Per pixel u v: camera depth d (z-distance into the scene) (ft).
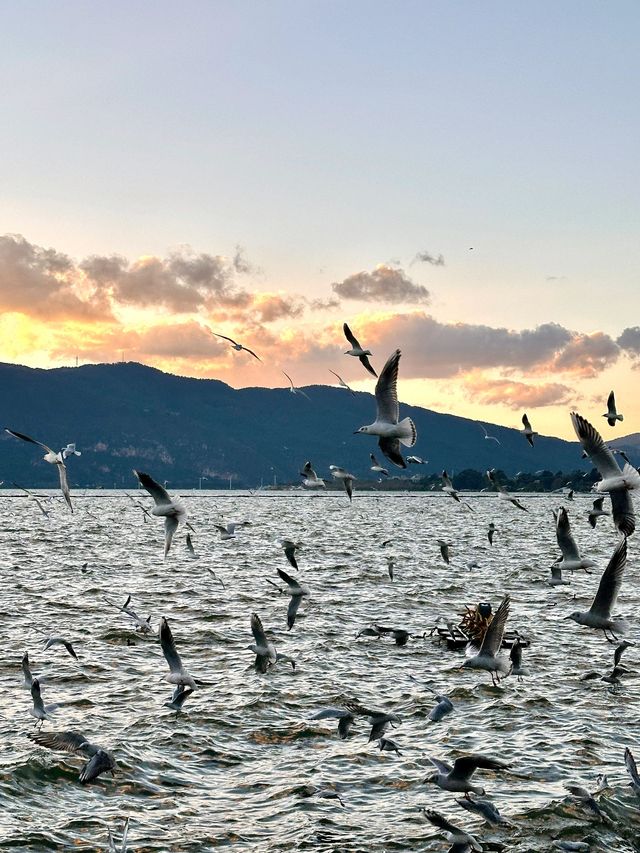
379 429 69.46
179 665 76.64
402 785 78.43
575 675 112.78
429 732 92.17
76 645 126.93
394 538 338.75
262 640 84.94
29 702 99.25
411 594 180.96
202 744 87.04
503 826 70.13
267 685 106.63
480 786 78.02
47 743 68.44
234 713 96.07
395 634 128.26
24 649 123.65
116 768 79.71
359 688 106.52
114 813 71.72
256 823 70.64
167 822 70.54
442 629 133.69
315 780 78.84
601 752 86.17
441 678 111.34
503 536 357.20
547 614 155.43
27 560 239.50
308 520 490.49
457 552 277.44
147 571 216.13
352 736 90.58
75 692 103.35
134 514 533.96
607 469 68.49
